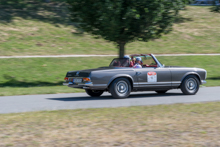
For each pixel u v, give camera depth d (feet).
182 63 90.58
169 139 19.06
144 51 104.37
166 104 31.96
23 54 88.99
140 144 18.12
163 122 23.03
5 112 27.84
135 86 38.70
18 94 43.86
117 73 37.50
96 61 86.94
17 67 73.87
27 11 128.88
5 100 37.29
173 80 40.78
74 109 28.66
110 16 51.90
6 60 78.18
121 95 38.27
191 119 24.04
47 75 70.33
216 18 153.38
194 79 42.47
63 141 18.44
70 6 61.72
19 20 118.11
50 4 141.28
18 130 20.57
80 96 41.88
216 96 40.65
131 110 27.96
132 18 53.62
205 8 170.71
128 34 56.29
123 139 18.92
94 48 103.60
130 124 22.40
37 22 119.65
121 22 53.31
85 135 19.62
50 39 106.73
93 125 22.06
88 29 57.93
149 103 33.78
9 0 137.28
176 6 55.31
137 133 20.17
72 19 59.62
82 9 54.65
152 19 53.83
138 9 53.36
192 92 42.39
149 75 39.22
